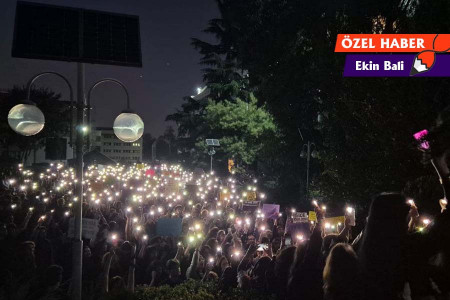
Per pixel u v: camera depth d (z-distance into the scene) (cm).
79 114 706
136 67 658
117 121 709
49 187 2578
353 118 1071
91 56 632
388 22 1148
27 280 624
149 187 2355
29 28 619
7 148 5372
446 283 207
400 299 222
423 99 912
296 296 411
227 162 4703
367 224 236
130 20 678
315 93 1892
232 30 4556
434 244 212
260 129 3553
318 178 1151
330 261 248
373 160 972
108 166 3962
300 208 2295
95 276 843
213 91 4850
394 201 229
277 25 2275
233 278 724
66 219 1244
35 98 5209
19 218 1267
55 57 615
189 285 724
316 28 1591
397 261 220
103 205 1576
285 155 2694
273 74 2212
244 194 1667
